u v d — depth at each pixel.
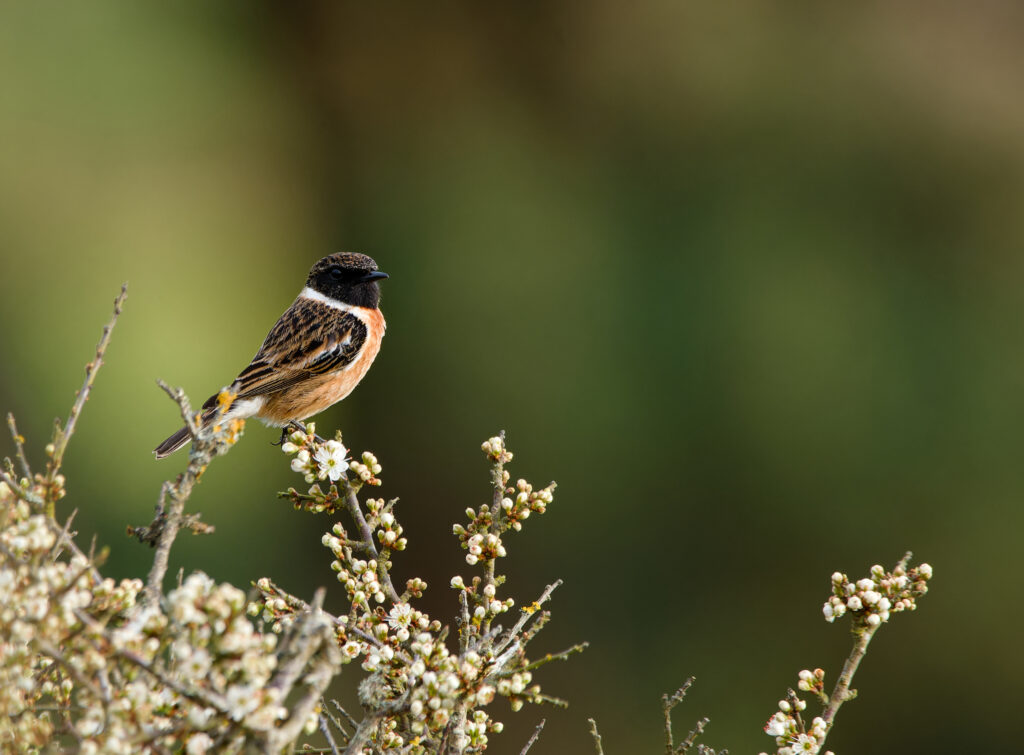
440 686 3.27
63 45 16.05
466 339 16.17
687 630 14.89
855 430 14.98
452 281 16.69
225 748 2.69
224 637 2.66
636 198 17.27
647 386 15.54
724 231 16.64
